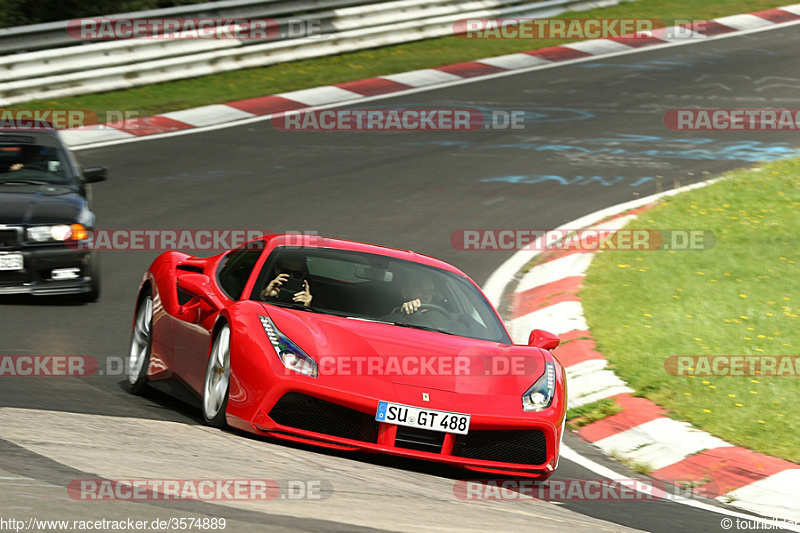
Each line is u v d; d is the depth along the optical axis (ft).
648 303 86.38
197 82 167.63
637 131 152.46
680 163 137.90
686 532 44.37
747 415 63.21
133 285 88.74
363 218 111.14
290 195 117.91
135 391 59.98
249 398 46.55
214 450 42.55
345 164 131.85
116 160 128.57
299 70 176.96
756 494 54.29
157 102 155.94
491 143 144.25
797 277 91.81
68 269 79.92
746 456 57.67
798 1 247.09
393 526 32.94
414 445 46.01
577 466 56.75
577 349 76.59
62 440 40.22
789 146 146.20
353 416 45.98
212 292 53.93
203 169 126.62
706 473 56.85
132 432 44.55
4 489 31.17
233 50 174.09
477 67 183.62
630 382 69.15
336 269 55.88
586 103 165.68
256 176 124.77
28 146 87.51
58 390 56.13
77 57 156.25
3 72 148.77
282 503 34.19
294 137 143.13
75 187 85.25
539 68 185.26
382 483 41.32
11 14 193.36
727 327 79.56
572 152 141.38
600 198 122.62
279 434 46.32
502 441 47.32
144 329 61.00
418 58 187.83
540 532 36.45
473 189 124.26
